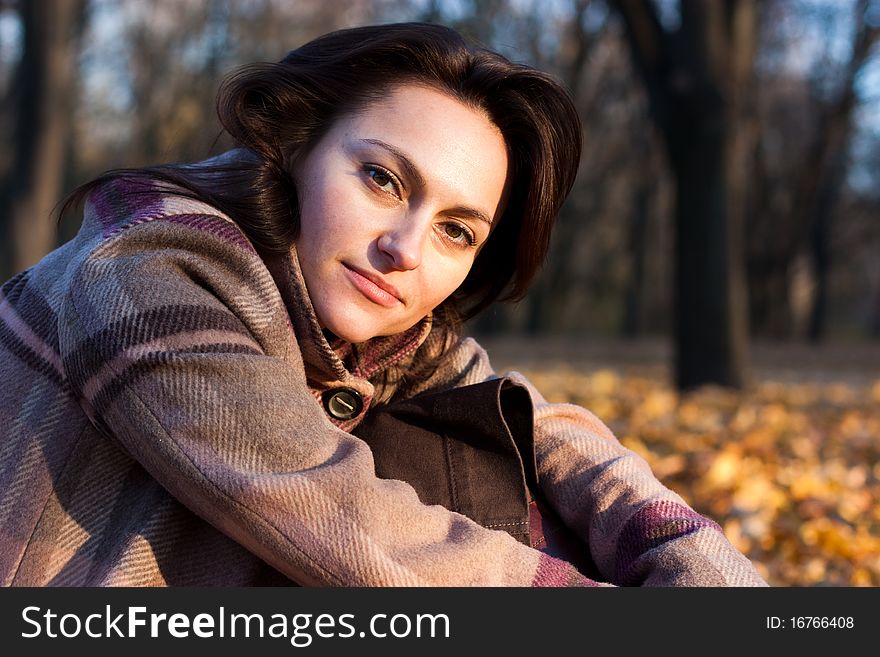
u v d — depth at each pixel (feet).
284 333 7.61
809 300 232.12
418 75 8.20
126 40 169.89
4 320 8.02
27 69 67.82
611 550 8.68
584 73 157.28
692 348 57.67
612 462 9.11
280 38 165.68
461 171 7.95
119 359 6.87
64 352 7.20
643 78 58.23
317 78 8.16
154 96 168.86
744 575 8.14
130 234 7.35
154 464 6.88
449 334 9.70
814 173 171.94
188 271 7.39
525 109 8.46
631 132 176.14
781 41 174.60
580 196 187.32
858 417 45.80
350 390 8.35
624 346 155.53
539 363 107.14
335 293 7.89
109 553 7.25
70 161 165.68
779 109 189.57
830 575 17.60
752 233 181.88
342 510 6.79
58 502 7.32
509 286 9.84
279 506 6.68
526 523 8.55
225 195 7.88
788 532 19.08
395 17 145.48
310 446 6.94
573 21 146.82
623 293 224.94
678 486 23.58
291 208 7.99
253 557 7.52
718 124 56.49
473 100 8.29
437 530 7.29
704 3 55.83
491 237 9.53
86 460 7.43
